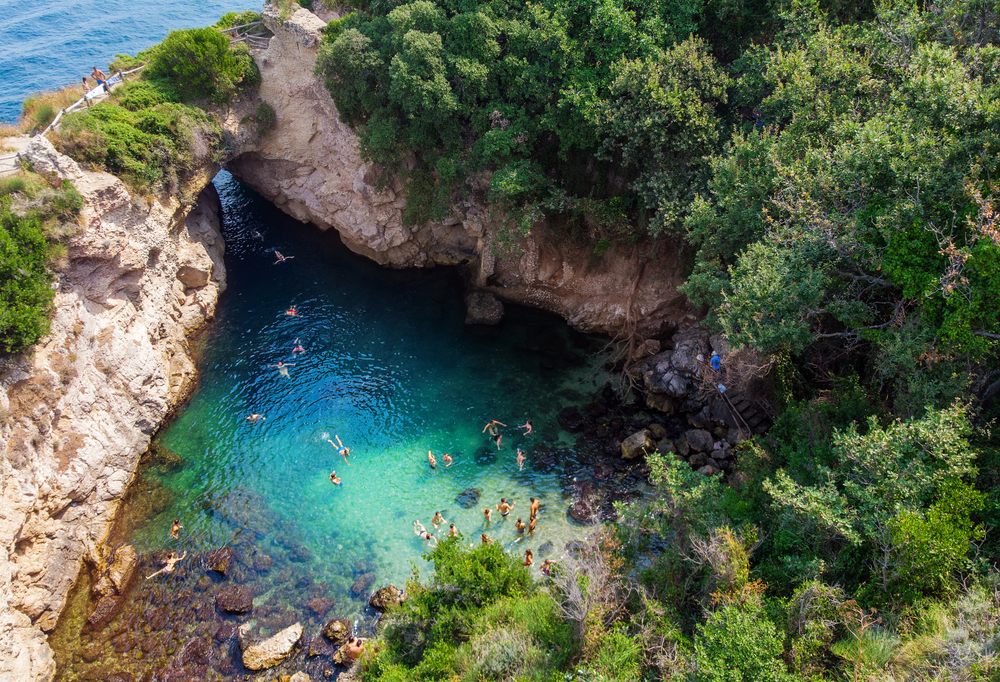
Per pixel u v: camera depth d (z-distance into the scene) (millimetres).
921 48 21469
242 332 42719
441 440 34781
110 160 34812
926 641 15070
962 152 19469
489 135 34625
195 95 42375
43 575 26766
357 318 43906
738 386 32125
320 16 44188
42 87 67062
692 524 21062
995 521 17594
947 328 18688
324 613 26641
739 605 17219
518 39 34188
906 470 17703
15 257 27406
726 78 29328
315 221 52344
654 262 38281
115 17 84500
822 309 22453
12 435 26609
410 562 28609
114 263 33094
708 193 30219
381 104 38656
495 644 19375
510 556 24219
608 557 20531
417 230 46062
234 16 46781
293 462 33719
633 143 31031
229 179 60312
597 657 18078
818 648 16344
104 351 32094
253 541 29703
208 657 25156
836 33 26922
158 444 34656
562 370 38969
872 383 25078
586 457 33031
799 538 18938
